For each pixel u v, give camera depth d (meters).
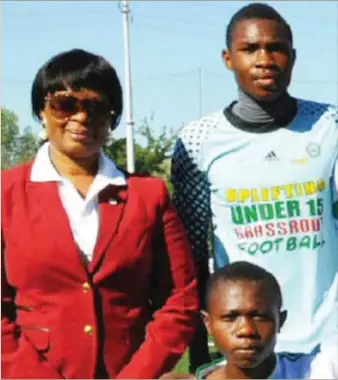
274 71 2.74
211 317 2.51
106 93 2.60
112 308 2.56
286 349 2.74
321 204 2.77
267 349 2.48
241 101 2.80
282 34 2.75
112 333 2.55
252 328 2.46
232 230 2.79
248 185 2.78
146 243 2.58
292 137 2.78
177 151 2.87
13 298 2.60
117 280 2.56
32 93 2.65
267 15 2.77
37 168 2.61
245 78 2.77
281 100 2.78
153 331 2.60
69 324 2.54
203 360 2.88
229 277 2.50
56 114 2.59
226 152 2.80
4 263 2.58
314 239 2.77
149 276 2.64
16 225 2.55
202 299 2.82
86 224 2.56
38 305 2.55
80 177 2.61
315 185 2.77
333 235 2.81
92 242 2.55
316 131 2.80
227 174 2.79
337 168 2.79
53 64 2.61
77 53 2.62
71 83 2.58
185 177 2.86
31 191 2.59
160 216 2.62
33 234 2.54
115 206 2.57
